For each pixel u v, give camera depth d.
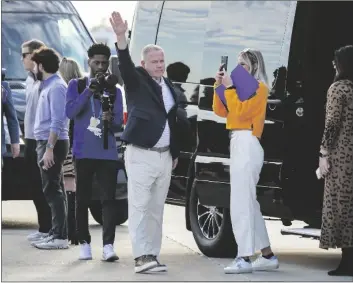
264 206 17.91
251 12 18.52
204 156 18.91
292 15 17.73
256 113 17.41
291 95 17.66
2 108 20.17
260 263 17.78
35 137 20.48
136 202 17.45
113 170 18.73
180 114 20.48
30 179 21.33
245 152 17.39
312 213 17.80
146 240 17.50
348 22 17.78
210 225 19.61
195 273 17.42
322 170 16.94
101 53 18.81
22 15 25.69
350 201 16.95
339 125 16.92
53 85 20.16
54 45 25.75
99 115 18.72
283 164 17.64
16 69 24.94
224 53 19.00
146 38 22.06
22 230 23.41
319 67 17.72
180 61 20.80
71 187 20.48
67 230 20.50
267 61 17.94
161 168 17.52
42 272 17.42
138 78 17.45
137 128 17.34
